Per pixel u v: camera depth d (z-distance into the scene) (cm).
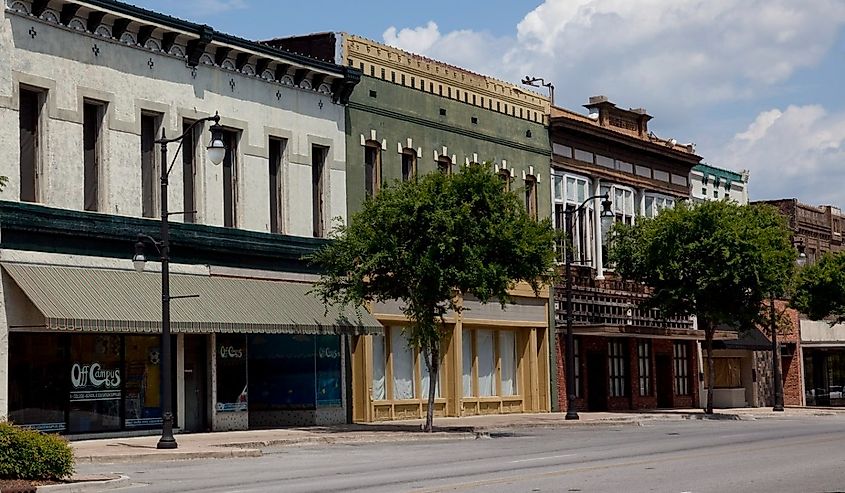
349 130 4059
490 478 2052
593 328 5056
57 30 3095
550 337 5016
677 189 6072
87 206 3184
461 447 3047
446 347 4453
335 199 3981
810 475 2114
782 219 5225
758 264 4928
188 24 3434
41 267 2969
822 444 3008
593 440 3306
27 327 2912
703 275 4972
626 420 4416
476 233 3416
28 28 3017
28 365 2995
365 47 4144
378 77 4194
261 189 3709
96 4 3152
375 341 4134
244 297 3494
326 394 3909
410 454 2786
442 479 2044
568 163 5216
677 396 5922
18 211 2914
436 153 4438
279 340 3894
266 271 3669
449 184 3447
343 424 3938
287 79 3825
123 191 3253
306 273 3809
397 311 4194
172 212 3247
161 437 2948
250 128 3678
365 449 2997
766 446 2933
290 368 3878
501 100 4828
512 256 3472
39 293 2877
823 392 7300
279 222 3800
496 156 4769
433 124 4431
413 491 1816
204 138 3512
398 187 3581
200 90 3516
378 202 3494
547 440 3334
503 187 3547
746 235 4950
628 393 5497
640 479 2031
